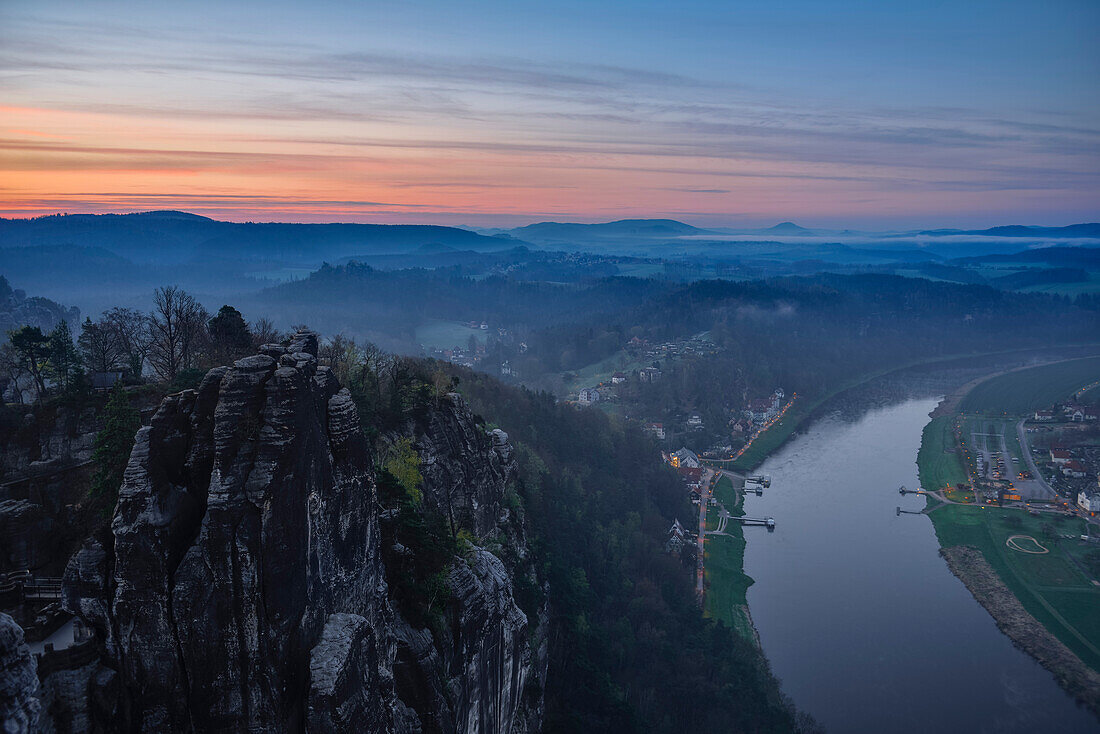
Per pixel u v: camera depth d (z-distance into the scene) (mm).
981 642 164625
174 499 47656
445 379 119250
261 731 46562
